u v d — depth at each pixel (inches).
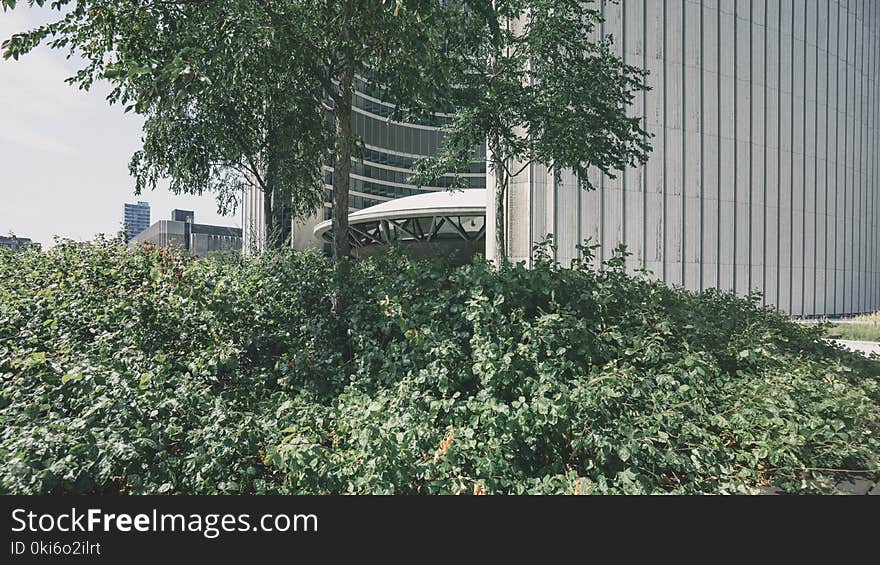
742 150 919.0
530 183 713.6
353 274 233.8
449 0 278.8
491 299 194.2
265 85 288.8
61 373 144.5
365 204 1940.2
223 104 347.6
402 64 252.2
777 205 976.9
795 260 1010.7
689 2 856.9
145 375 143.6
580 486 124.4
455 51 327.9
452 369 168.6
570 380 165.3
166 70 192.7
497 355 160.7
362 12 229.6
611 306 220.4
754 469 151.3
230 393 168.2
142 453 116.2
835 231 1114.7
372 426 120.6
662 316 221.0
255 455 129.3
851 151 1171.9
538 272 207.6
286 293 230.7
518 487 124.6
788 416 169.2
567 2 425.1
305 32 260.1
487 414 142.2
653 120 815.7
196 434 126.7
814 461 157.2
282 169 565.0
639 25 806.5
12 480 100.2
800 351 255.3
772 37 978.7
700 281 850.1
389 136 2052.2
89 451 110.4
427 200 1139.9
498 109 414.9
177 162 563.5
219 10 223.6
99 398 128.6
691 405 159.2
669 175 824.9
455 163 510.6
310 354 187.5
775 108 979.3
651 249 799.7
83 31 237.1
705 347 213.2
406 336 175.8
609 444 133.7
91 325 206.8
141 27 229.9
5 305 212.8
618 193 773.3
